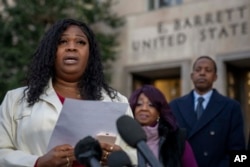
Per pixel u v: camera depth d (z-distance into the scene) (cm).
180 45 1138
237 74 1112
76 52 265
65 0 1142
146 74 1227
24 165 233
